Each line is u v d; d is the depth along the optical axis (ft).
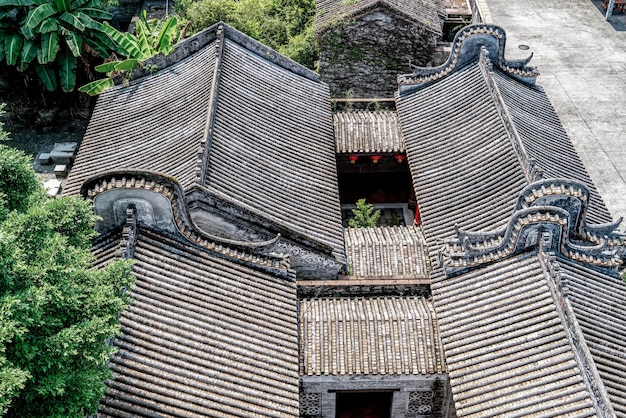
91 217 58.03
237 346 67.15
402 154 105.09
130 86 103.65
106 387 53.62
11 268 47.32
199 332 66.33
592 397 60.64
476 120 96.32
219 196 76.18
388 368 74.79
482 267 76.33
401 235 88.99
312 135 98.07
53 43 108.99
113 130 96.07
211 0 123.75
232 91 94.32
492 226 81.56
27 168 58.44
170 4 148.87
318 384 76.69
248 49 104.22
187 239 72.18
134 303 65.00
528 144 92.73
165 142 89.71
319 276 83.25
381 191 113.50
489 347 69.36
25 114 125.59
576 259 74.95
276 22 130.31
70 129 124.88
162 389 60.23
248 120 92.22
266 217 78.48
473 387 66.85
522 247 74.23
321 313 78.28
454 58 104.22
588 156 121.90
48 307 49.21
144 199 68.18
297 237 79.92
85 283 52.85
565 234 72.95
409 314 77.71
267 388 65.00
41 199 59.93
